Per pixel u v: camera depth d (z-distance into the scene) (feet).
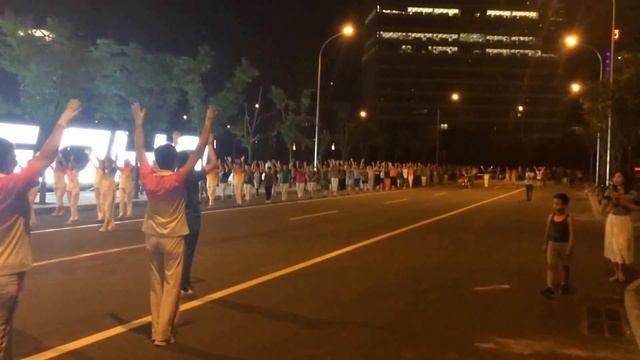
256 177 132.36
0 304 17.28
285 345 25.32
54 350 23.80
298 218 83.46
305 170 137.80
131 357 23.21
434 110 561.02
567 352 25.43
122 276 38.91
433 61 560.61
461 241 62.13
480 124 562.25
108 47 99.19
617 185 42.22
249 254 50.31
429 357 24.26
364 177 172.86
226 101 135.33
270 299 33.83
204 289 36.19
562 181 302.25
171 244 24.59
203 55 129.08
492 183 274.98
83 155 106.22
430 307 32.96
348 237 63.16
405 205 114.93
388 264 46.78
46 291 34.40
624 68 108.68
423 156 410.52
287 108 208.54
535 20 561.84
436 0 558.97
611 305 34.45
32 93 90.58
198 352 24.06
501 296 36.27
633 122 116.88
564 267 37.47
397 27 557.74
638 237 71.67
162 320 24.71
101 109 110.52
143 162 24.89
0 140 17.81
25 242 17.56
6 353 17.76
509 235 68.49
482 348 25.66
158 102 117.39
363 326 28.66
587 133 181.98
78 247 51.42
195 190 33.88
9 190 16.94
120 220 74.90
